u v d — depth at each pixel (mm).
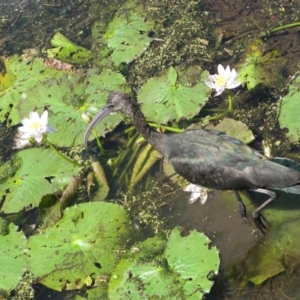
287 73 2404
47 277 2041
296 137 2197
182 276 1978
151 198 2225
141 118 2184
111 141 2365
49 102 2395
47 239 2109
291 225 2078
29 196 2213
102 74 2441
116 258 2061
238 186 2043
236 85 2232
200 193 2189
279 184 1992
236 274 2033
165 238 2080
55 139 2318
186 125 2332
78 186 2254
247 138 2229
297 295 1975
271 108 2332
